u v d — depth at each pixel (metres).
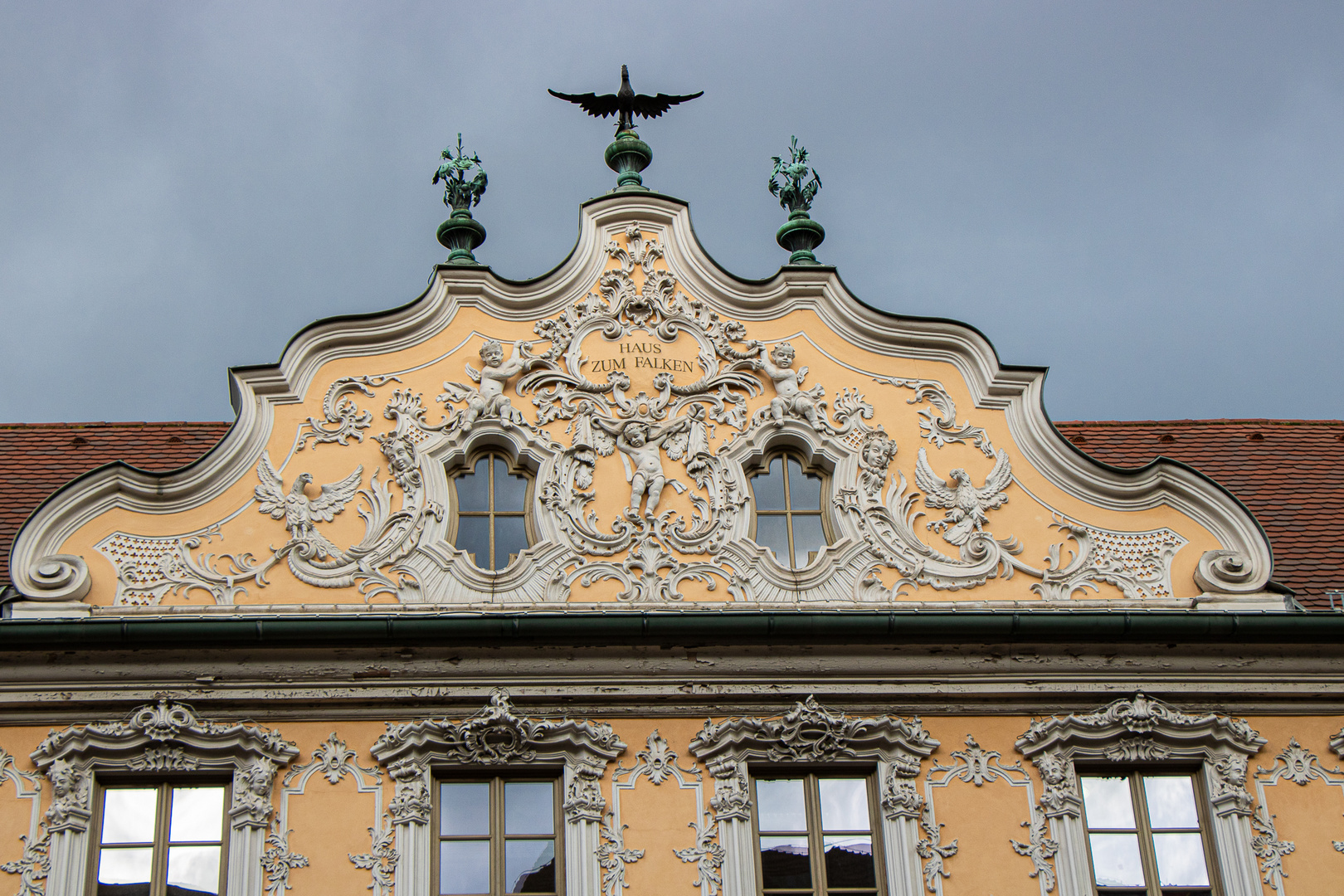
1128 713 15.77
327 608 15.86
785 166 18.89
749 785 15.41
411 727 15.27
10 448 20.27
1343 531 18.86
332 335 17.12
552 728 15.32
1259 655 16.25
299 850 14.81
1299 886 15.30
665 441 16.91
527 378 17.17
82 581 15.73
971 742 15.74
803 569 16.38
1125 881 15.32
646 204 18.09
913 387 17.44
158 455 20.27
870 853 15.26
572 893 14.80
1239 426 22.22
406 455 16.64
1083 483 17.03
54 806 14.76
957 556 16.61
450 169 18.48
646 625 15.61
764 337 17.61
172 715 15.17
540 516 16.45
